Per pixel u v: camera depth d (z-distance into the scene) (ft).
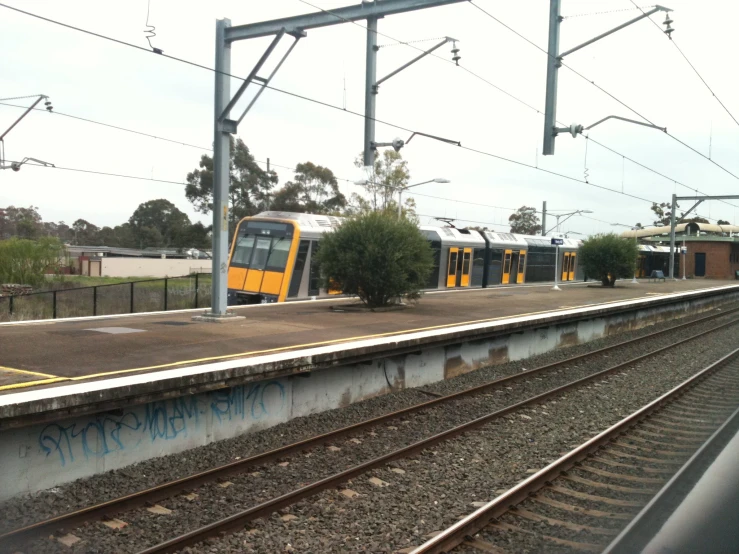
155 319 48.47
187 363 30.76
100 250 216.54
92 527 19.26
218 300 47.57
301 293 70.18
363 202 137.18
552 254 127.44
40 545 18.03
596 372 49.11
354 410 35.73
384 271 58.44
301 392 34.06
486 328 48.29
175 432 27.68
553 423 32.86
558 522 19.75
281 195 166.20
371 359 37.37
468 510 20.86
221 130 45.88
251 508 19.92
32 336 38.29
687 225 206.69
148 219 288.51
